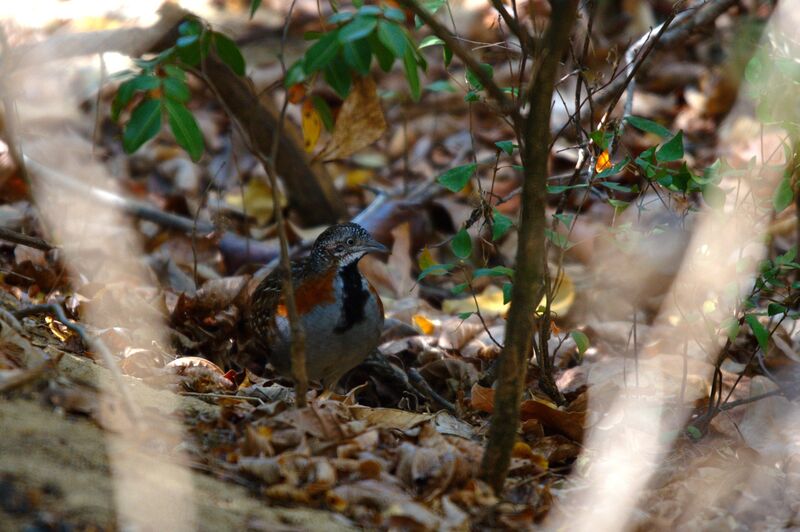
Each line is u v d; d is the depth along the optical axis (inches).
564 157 649.6
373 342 406.6
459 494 267.4
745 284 463.8
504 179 666.8
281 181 641.6
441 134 741.3
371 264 546.6
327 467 266.4
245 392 349.4
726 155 631.2
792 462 337.4
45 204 518.6
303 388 280.7
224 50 319.6
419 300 516.1
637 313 491.2
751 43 452.1
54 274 443.2
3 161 522.3
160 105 297.3
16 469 235.0
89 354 344.5
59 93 671.8
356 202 685.3
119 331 374.9
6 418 258.2
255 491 259.9
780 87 339.9
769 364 430.9
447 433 326.6
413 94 264.2
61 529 218.1
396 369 420.8
